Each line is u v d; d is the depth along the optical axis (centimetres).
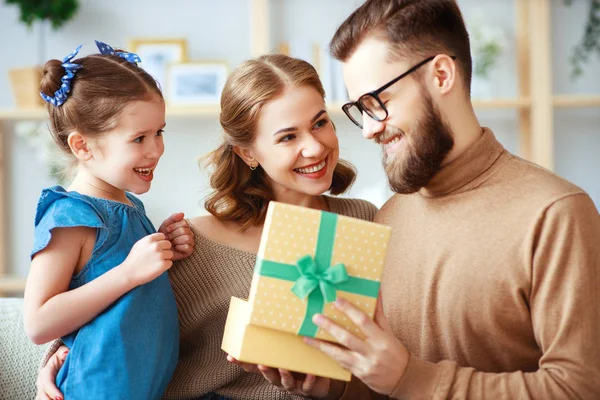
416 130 123
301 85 148
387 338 109
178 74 336
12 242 361
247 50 357
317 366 112
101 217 137
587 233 113
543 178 120
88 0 355
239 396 151
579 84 363
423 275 130
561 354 110
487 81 344
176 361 143
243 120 150
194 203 358
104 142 143
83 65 147
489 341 122
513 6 359
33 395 161
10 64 358
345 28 129
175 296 157
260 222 162
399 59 123
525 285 117
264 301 108
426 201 133
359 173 354
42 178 362
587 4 359
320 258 108
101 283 130
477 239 122
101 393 129
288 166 149
